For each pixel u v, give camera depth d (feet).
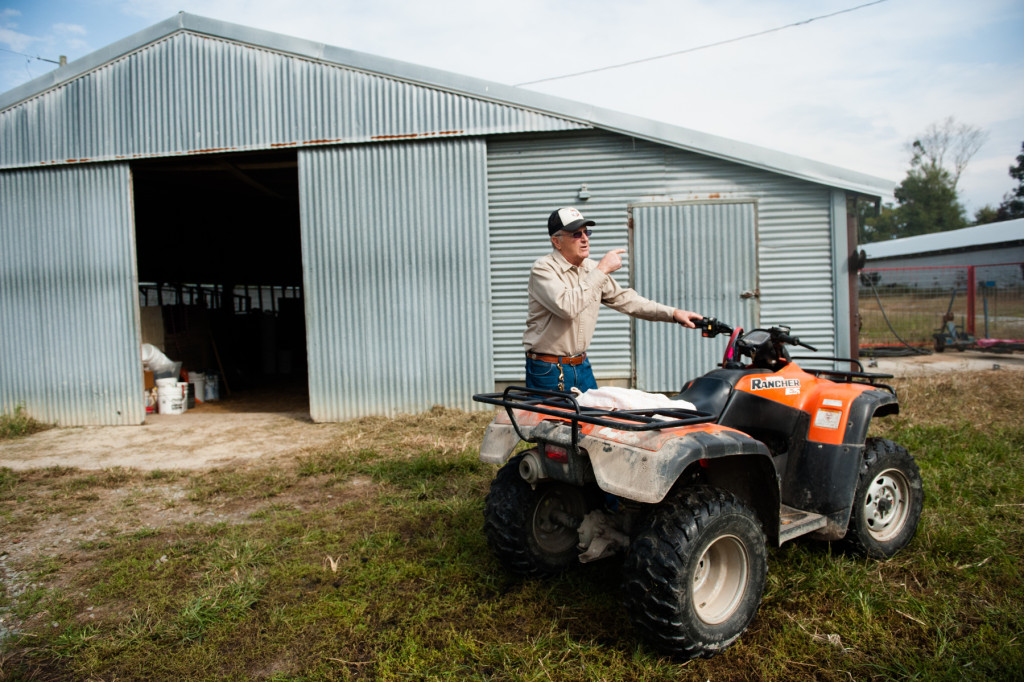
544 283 10.93
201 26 25.85
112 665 8.78
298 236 53.31
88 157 26.73
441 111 25.18
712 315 24.94
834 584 10.00
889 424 20.53
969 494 13.66
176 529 14.02
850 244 24.35
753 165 24.22
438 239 25.58
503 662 8.36
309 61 25.61
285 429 25.11
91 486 17.69
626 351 25.43
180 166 28.32
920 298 49.26
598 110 24.45
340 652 8.80
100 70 26.55
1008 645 8.21
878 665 7.97
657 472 7.87
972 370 30.04
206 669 8.59
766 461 9.00
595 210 25.25
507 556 10.20
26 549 13.26
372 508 14.71
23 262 27.58
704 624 8.23
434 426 23.25
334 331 26.12
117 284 27.02
